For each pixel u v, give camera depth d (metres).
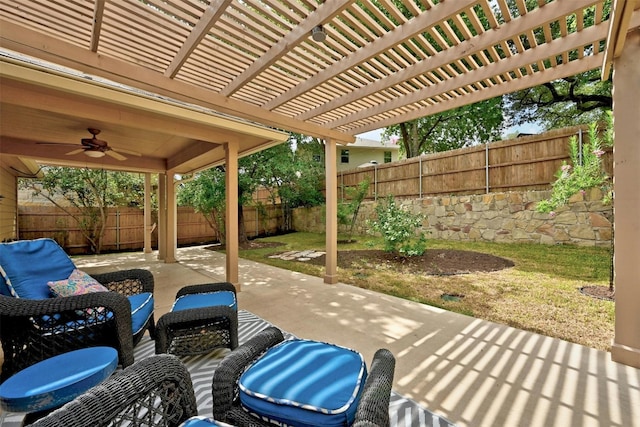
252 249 9.12
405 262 6.22
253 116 3.51
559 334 2.72
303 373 1.32
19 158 5.33
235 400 1.31
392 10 2.15
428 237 8.63
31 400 1.27
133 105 3.11
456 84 2.98
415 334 2.77
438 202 8.45
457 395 1.86
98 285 2.43
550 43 2.39
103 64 2.40
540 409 1.72
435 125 11.93
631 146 2.11
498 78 2.94
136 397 1.05
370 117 3.95
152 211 10.76
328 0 2.00
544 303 3.53
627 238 2.15
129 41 2.27
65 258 2.50
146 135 4.67
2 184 6.09
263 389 1.22
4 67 2.38
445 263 5.91
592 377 2.03
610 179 4.22
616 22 1.74
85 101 3.05
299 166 10.08
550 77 2.71
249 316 3.29
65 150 5.46
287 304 3.71
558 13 2.03
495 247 6.80
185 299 2.68
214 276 5.70
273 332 1.70
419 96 3.27
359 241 9.47
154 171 7.28
